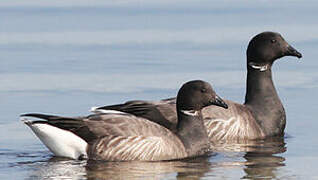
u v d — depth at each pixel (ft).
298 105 84.12
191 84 66.64
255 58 76.43
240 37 116.47
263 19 128.06
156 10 137.28
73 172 59.16
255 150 68.08
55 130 62.54
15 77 95.14
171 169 60.59
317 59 104.63
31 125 63.05
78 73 97.30
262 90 76.18
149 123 64.28
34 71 98.22
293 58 106.32
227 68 99.71
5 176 58.18
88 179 57.31
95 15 133.28
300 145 69.92
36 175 58.34
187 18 130.21
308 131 75.31
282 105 76.18
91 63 102.73
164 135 63.93
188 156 65.00
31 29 123.03
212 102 66.33
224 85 91.71
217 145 70.28
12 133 72.38
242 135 72.95
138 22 127.75
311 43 111.75
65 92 88.53
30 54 107.65
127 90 89.45
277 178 58.13
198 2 145.38
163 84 91.97
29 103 83.61
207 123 72.08
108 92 88.58
